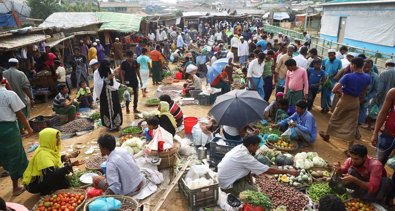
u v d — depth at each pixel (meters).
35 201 5.35
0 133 5.18
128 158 5.13
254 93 6.52
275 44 17.38
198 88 11.26
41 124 8.27
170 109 7.96
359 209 4.58
